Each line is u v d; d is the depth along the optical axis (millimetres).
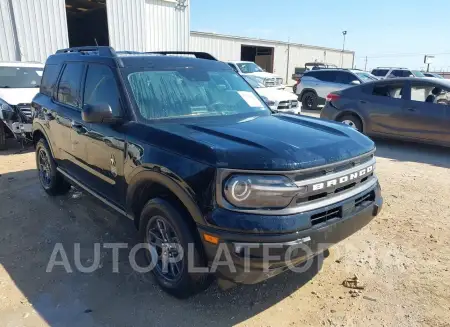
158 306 2980
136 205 3314
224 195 2449
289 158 2461
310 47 45250
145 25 16922
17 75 8805
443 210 4836
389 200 5188
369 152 3033
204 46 33469
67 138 4309
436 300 3025
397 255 3711
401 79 8422
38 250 3818
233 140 2707
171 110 3395
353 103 9000
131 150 3102
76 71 4297
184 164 2631
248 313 2898
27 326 2738
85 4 18969
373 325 2756
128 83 3406
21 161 7230
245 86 4172
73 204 4992
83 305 2984
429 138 7988
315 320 2814
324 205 2594
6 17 12828
